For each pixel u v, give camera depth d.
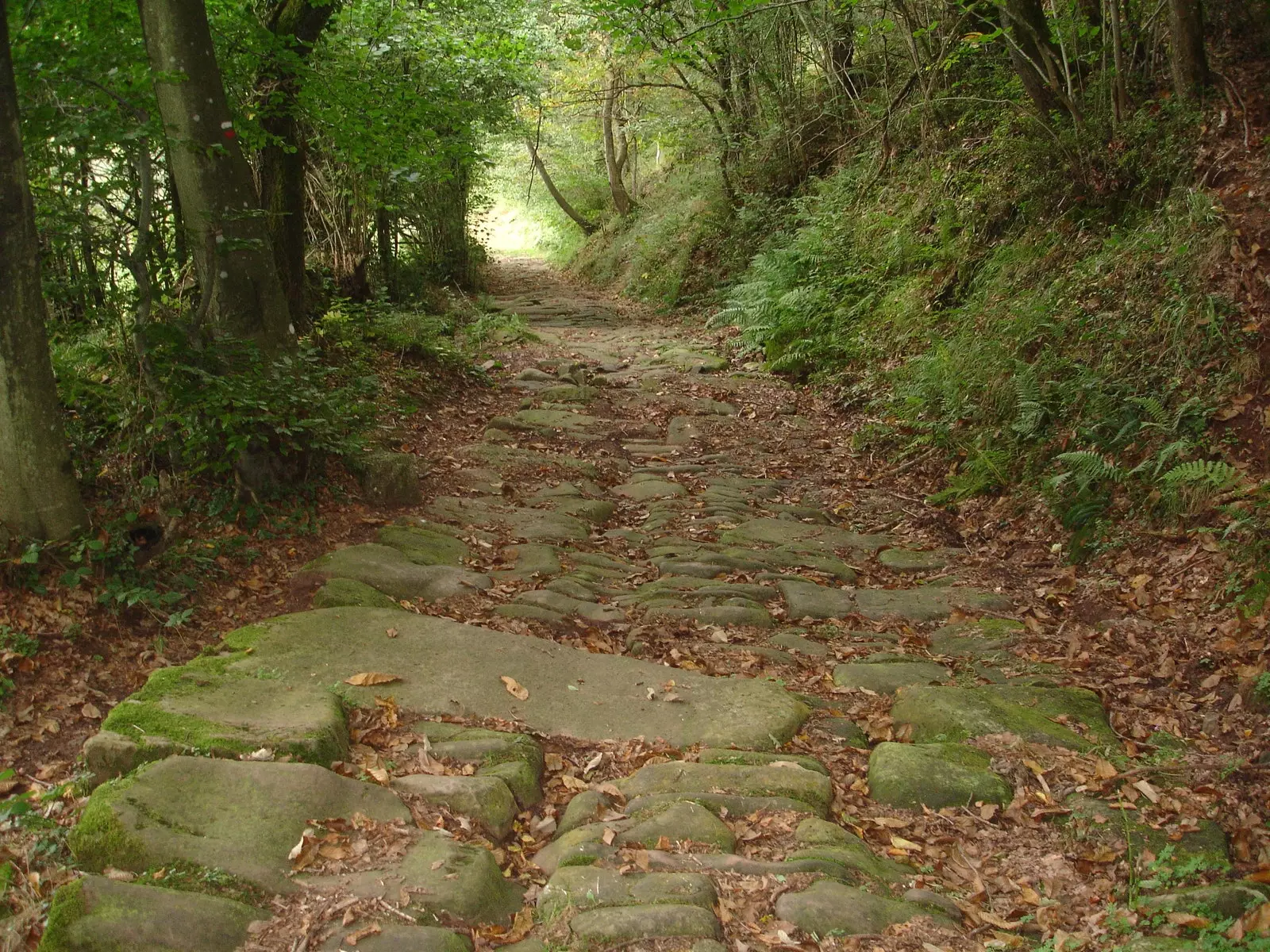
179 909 2.86
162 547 5.00
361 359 9.64
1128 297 7.48
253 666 4.35
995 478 7.50
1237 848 3.55
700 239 19.09
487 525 6.82
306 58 8.27
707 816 3.57
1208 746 4.29
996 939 3.11
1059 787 3.93
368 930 2.88
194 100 5.58
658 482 8.24
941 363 8.81
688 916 2.98
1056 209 9.12
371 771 3.67
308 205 12.96
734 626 5.57
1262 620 4.90
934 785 3.91
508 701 4.39
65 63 5.11
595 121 28.42
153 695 3.95
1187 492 5.93
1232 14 8.57
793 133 16.83
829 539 7.15
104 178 5.66
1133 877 3.39
